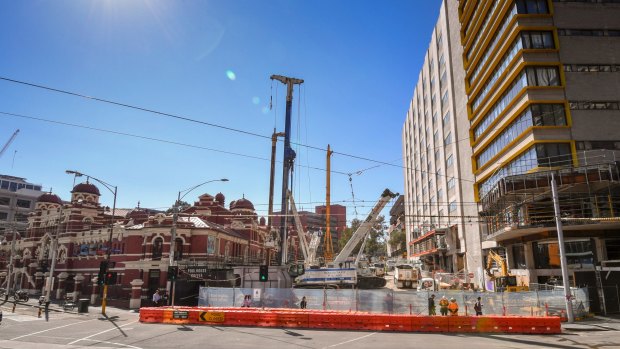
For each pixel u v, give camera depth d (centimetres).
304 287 4172
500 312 2834
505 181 3497
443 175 6581
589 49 3947
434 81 7288
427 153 8025
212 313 2595
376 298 3066
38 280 6206
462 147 5741
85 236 5756
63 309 3941
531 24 4022
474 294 2938
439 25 6919
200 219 5284
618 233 3356
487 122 4950
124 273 4762
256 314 2530
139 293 4166
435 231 6234
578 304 2739
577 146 3700
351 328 2400
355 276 4144
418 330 2333
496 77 4659
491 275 3862
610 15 4047
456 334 2228
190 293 4134
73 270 5731
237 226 6462
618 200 3338
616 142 3709
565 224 3170
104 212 6562
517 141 4041
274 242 7069
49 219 6419
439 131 6844
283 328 2434
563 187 3350
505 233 3650
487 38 4791
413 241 8675
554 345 1848
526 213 3444
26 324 2659
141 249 4900
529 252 3828
